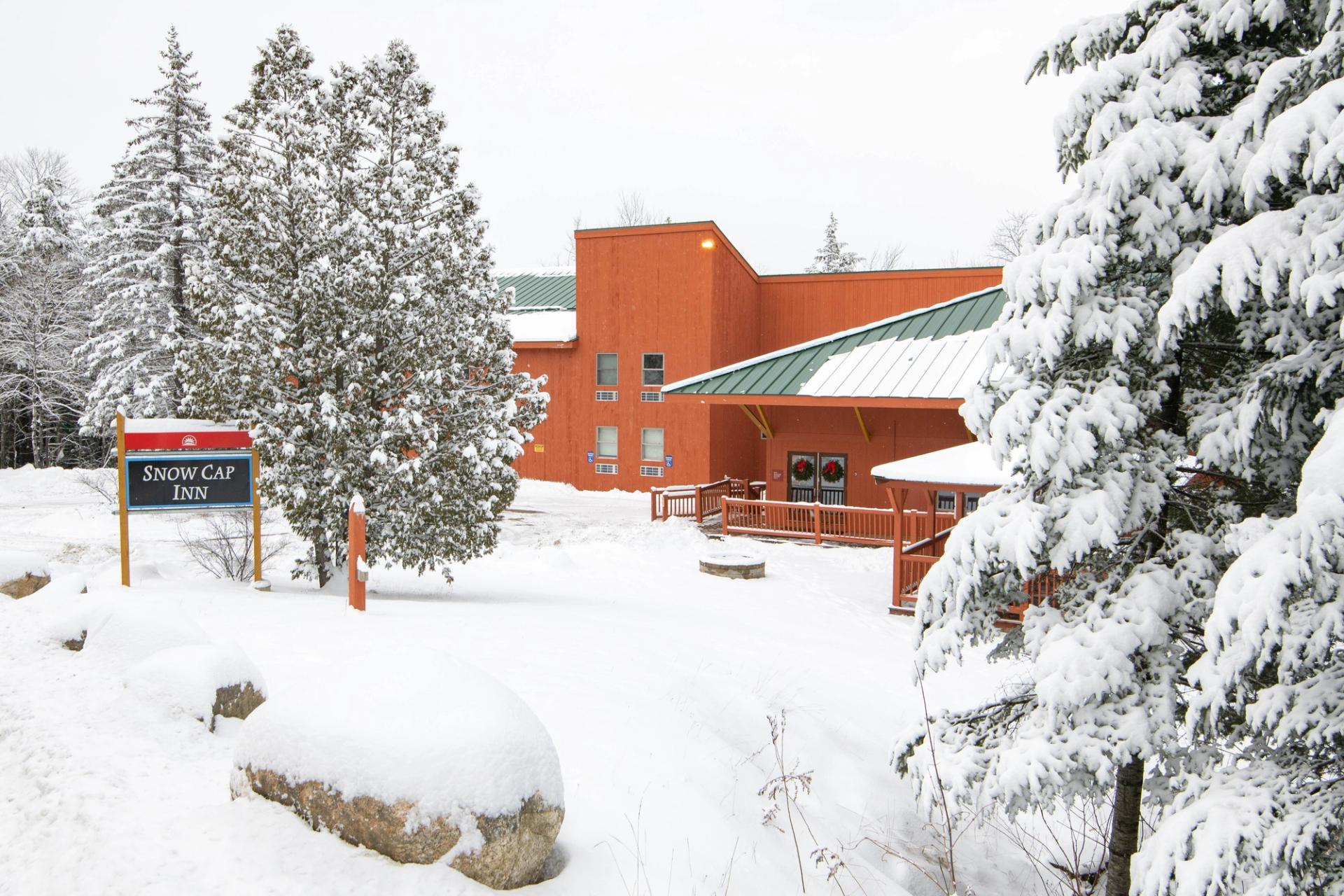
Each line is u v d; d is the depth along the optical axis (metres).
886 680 11.44
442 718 3.98
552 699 6.80
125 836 3.94
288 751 4.07
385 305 13.50
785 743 7.95
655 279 31.77
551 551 19.98
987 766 5.56
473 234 14.70
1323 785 4.37
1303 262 4.48
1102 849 7.48
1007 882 6.88
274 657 7.43
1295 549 4.02
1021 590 6.00
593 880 4.22
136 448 11.38
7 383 38.03
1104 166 5.23
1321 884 4.19
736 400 23.31
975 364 21.91
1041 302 5.47
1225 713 5.15
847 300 34.06
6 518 24.11
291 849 3.79
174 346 12.65
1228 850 4.12
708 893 4.50
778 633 13.80
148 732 5.28
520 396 15.18
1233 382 5.59
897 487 15.86
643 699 7.29
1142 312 5.31
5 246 39.03
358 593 10.26
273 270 13.33
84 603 7.77
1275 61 5.22
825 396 22.25
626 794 5.28
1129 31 5.77
